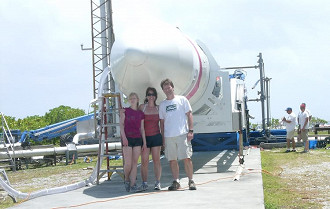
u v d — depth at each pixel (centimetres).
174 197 630
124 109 733
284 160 1224
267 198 615
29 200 695
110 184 841
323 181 798
